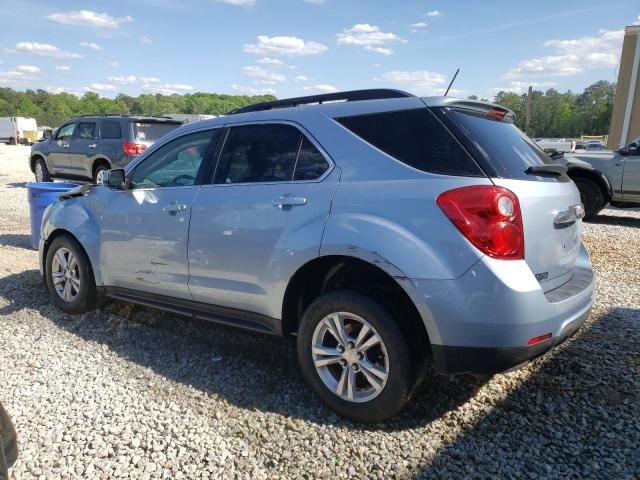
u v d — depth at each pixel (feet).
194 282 12.50
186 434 9.78
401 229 9.20
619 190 33.81
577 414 10.22
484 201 8.71
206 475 8.67
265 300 11.14
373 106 10.48
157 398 11.12
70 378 12.01
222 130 12.61
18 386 11.60
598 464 8.75
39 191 22.45
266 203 11.05
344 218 9.81
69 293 15.98
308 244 10.18
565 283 10.40
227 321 12.17
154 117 40.83
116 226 14.26
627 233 30.40
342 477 8.61
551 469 8.67
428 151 9.59
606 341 13.57
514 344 8.69
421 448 9.29
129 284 14.26
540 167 10.01
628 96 87.20
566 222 10.23
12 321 15.58
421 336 9.53
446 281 8.80
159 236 13.12
